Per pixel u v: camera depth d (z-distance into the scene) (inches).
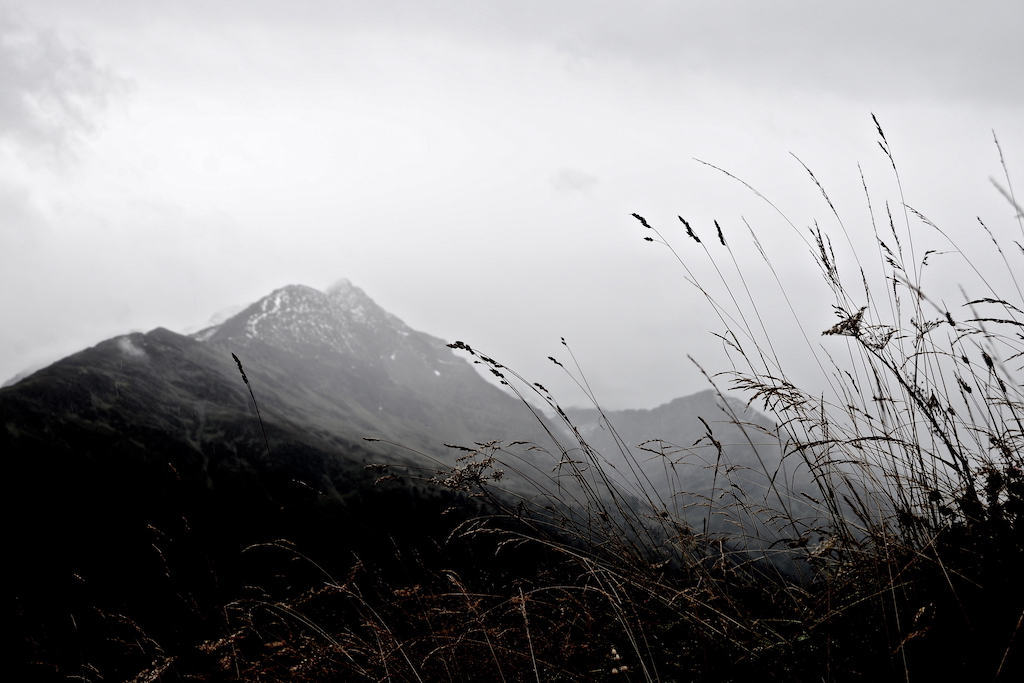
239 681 94.6
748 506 93.3
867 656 82.2
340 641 99.9
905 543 87.9
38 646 97.1
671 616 98.3
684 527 96.0
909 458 95.0
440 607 100.0
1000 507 86.3
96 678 91.9
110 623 100.7
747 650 82.4
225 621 99.8
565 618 103.2
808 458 93.2
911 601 83.0
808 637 86.9
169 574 104.2
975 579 82.4
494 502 96.6
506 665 94.7
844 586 92.7
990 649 72.7
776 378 104.1
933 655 77.4
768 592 94.3
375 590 99.6
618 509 98.7
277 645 99.7
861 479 92.8
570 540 95.3
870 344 101.7
